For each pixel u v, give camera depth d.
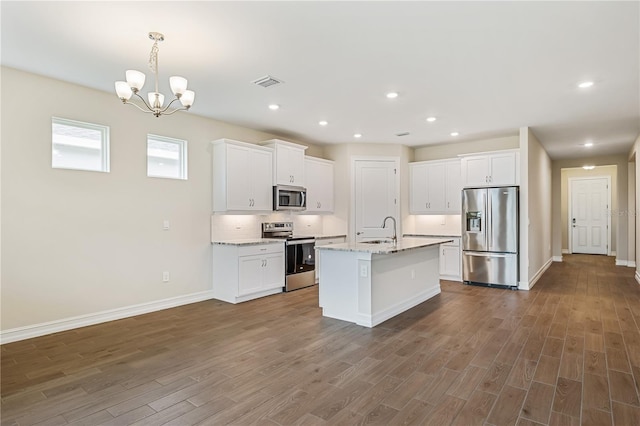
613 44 2.93
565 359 2.98
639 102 4.40
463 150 6.86
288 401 2.34
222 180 5.04
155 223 4.53
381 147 6.93
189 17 2.53
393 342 3.40
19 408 2.27
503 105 4.54
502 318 4.16
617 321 4.00
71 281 3.81
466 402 2.32
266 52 3.09
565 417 2.15
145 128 4.43
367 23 2.62
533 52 3.08
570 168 9.77
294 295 5.38
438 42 2.91
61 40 2.87
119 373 2.76
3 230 3.40
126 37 2.82
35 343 3.39
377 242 4.96
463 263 6.20
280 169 5.77
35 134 3.58
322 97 4.25
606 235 10.27
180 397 2.40
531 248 6.02
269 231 5.95
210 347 3.29
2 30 2.71
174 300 4.71
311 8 2.42
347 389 2.50
